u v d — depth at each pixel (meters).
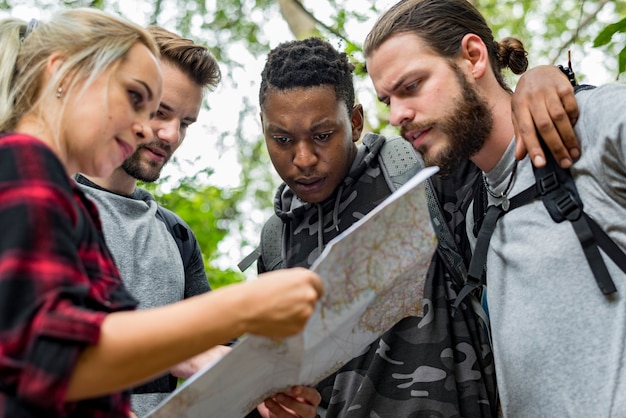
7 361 1.32
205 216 6.85
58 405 1.31
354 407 2.50
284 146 2.64
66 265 1.38
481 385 2.50
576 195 2.05
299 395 2.06
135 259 2.56
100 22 1.66
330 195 2.74
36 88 1.62
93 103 1.59
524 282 2.10
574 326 1.97
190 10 10.60
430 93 2.31
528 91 2.18
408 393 2.49
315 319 1.74
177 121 2.72
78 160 1.62
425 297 2.55
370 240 1.78
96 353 1.35
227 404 1.85
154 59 1.69
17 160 1.43
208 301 1.39
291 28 5.90
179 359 1.38
